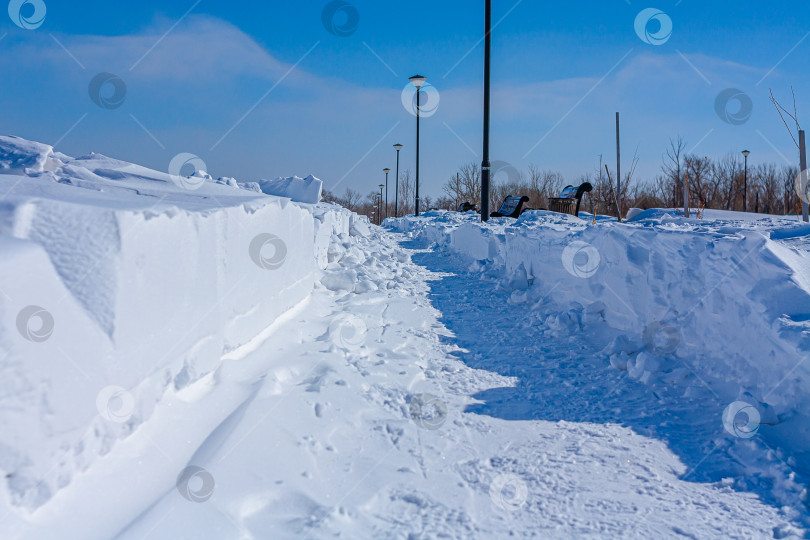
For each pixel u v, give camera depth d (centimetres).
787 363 351
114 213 247
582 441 352
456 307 734
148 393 271
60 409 213
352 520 257
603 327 584
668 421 378
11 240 221
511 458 330
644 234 542
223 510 237
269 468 273
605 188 2920
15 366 198
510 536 255
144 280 268
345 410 357
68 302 230
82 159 552
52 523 201
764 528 260
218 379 342
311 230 673
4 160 411
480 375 474
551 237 742
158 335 282
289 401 339
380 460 313
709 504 281
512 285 811
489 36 1477
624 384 450
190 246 317
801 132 938
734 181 3506
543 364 505
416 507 276
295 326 515
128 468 241
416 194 2661
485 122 1491
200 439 284
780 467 299
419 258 1259
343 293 739
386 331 585
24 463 198
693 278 466
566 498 287
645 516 271
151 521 217
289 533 241
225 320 371
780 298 384
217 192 507
